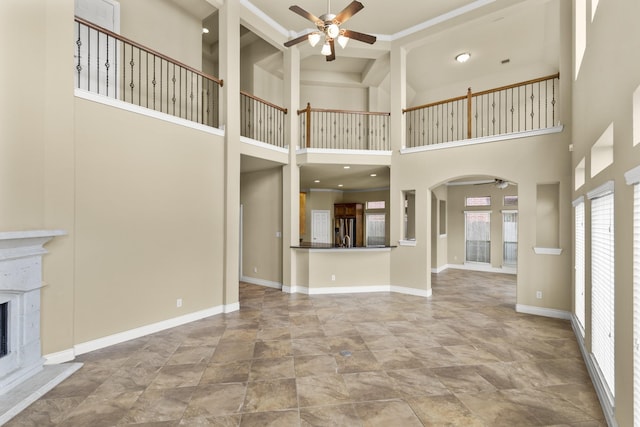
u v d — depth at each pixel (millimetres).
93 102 3609
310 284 6488
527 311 5148
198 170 4801
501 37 6488
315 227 11375
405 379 2994
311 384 2900
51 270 3215
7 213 2896
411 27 6281
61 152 3297
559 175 4863
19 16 2988
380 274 6754
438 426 2311
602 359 2770
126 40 3965
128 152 3943
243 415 2439
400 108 6535
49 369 3066
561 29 4828
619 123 2098
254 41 7246
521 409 2521
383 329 4379
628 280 1941
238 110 5398
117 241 3832
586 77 3236
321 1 5484
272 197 7109
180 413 2459
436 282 7859
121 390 2789
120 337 3857
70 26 3389
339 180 9250
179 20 5742
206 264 4914
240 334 4172
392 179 6660
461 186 10273
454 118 8758
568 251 4809
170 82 5637
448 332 4262
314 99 8562
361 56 6977
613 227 2385
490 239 9688
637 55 1776
